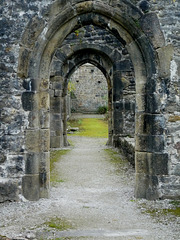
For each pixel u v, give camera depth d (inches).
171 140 187.9
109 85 428.5
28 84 188.1
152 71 188.4
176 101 188.2
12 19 187.2
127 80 398.3
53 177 258.7
